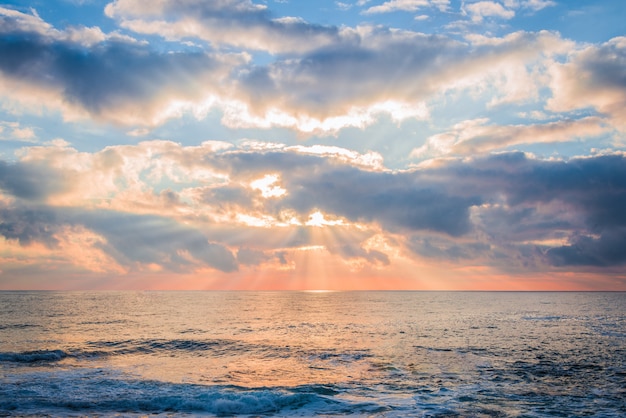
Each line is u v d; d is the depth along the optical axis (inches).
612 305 4692.4
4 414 736.3
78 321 2400.3
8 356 1266.0
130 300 5413.4
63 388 911.0
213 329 2080.5
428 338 1754.4
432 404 811.4
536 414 751.7
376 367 1159.0
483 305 4628.4
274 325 2297.0
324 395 868.6
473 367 1154.0
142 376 1042.7
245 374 1078.4
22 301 4758.9
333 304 4771.2
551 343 1608.0
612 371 1103.0
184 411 768.3
